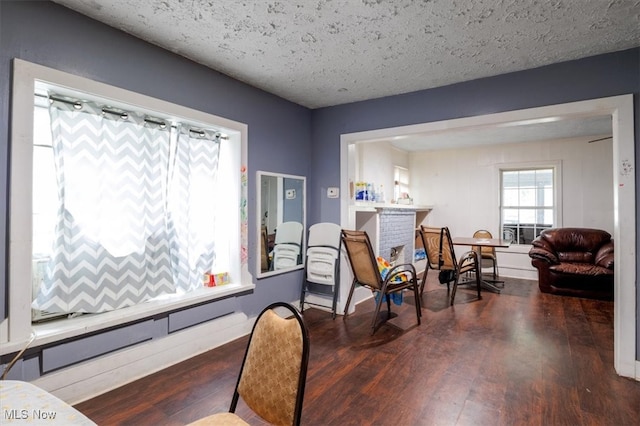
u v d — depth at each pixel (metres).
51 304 2.00
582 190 5.54
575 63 2.60
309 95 3.49
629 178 2.37
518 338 3.04
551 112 2.69
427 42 2.34
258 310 3.31
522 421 1.86
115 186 2.30
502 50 2.46
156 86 2.39
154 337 2.43
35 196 2.08
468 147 6.42
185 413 1.93
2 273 1.74
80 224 2.13
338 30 2.19
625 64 2.43
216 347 2.84
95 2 1.88
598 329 3.28
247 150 3.17
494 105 2.93
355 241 3.32
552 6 1.90
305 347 1.18
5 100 1.73
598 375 2.37
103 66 2.10
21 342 1.76
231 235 3.14
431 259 4.45
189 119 2.64
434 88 3.22
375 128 3.57
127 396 2.09
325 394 2.12
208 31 2.20
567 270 4.52
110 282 2.26
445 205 6.71
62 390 1.95
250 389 1.31
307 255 3.80
